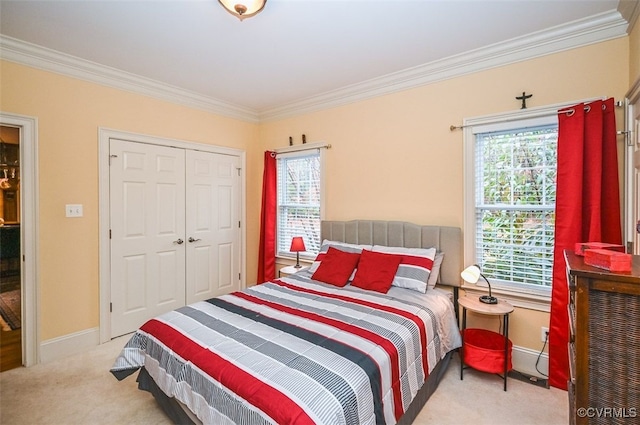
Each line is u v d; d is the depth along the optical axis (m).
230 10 1.91
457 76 2.80
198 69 2.99
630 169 2.04
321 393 1.26
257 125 4.45
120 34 2.36
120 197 3.14
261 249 4.20
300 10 2.06
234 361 1.50
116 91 3.09
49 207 2.69
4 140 3.88
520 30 2.31
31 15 2.11
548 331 2.37
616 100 2.15
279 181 4.30
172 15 2.12
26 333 2.58
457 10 2.06
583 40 2.24
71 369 2.54
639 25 1.89
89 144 2.92
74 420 1.93
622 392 0.91
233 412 1.33
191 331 1.84
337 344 1.64
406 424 1.78
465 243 2.76
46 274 2.68
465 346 2.38
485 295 2.64
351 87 3.39
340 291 2.60
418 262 2.68
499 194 2.66
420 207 3.03
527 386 2.29
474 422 1.90
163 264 3.48
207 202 3.90
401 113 3.14
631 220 2.02
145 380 2.02
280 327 1.85
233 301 2.33
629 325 0.89
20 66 2.53
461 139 2.79
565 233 2.19
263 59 2.78
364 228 3.28
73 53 2.67
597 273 0.92
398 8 2.04
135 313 3.26
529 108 2.44
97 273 2.99
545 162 2.46
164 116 3.46
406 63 2.86
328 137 3.69
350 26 2.25
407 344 1.79
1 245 4.63
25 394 2.19
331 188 3.67
